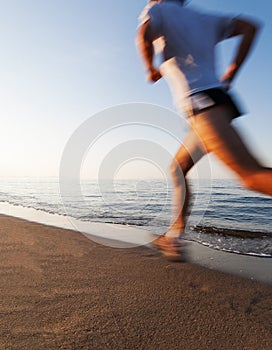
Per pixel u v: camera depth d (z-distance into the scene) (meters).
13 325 1.20
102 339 1.12
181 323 1.25
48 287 1.62
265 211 6.15
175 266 2.01
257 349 1.07
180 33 1.33
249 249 2.55
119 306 1.40
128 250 2.43
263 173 1.08
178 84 1.34
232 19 1.39
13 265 2.00
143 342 1.11
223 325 1.23
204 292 1.57
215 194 10.20
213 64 1.34
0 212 5.67
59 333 1.15
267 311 1.35
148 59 1.47
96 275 1.82
